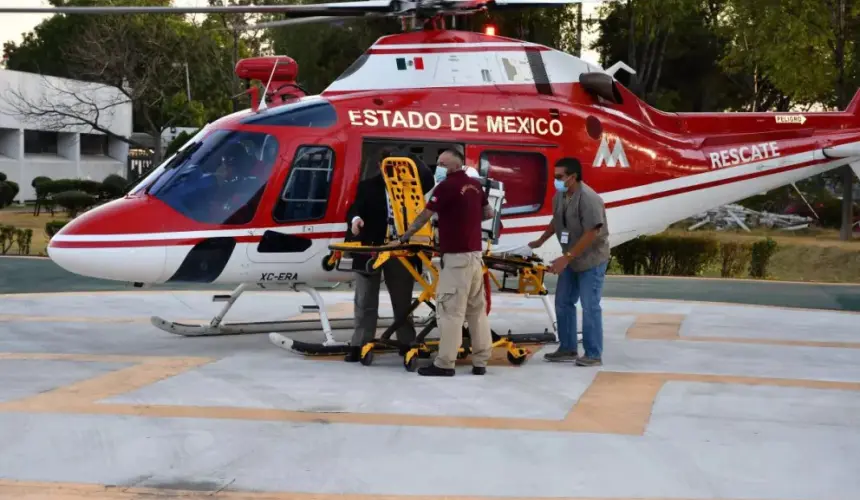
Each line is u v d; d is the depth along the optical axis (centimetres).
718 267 2192
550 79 1032
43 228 2988
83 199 3466
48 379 777
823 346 1017
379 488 505
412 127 947
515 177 988
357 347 873
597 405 705
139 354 912
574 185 854
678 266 2055
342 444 587
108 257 855
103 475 521
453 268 790
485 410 684
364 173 929
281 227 900
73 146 4916
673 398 732
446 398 722
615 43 3684
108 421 633
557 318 900
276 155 898
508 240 984
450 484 513
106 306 1288
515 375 823
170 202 880
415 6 962
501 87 1004
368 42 3089
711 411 689
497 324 1159
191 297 1398
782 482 524
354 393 735
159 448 573
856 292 1641
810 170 1162
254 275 911
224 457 557
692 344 1017
